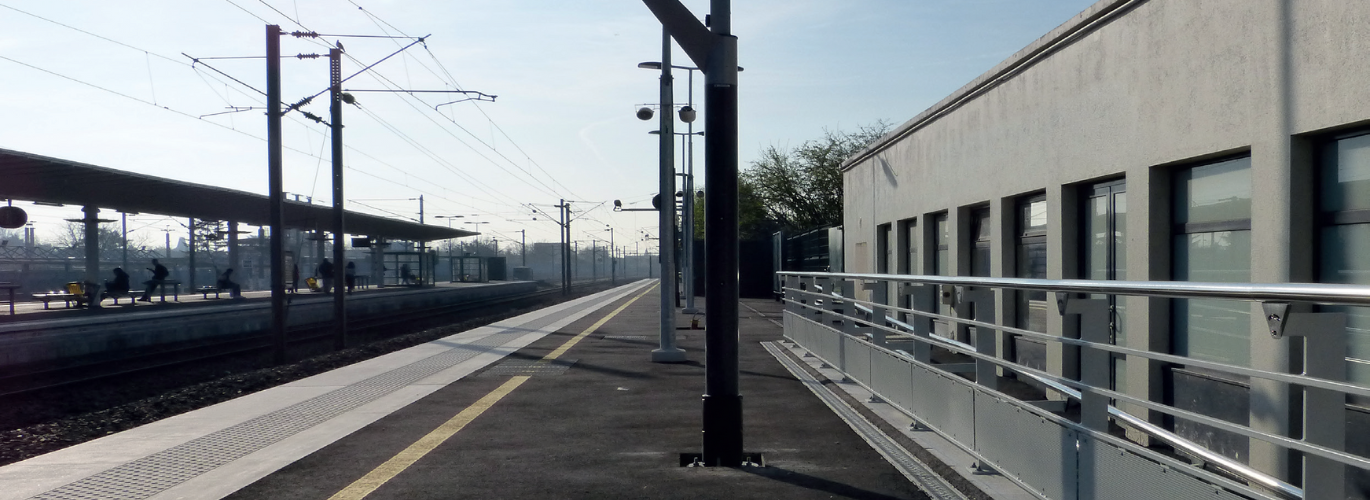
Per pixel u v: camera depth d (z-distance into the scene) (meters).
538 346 15.52
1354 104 4.95
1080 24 8.07
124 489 5.53
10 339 16.89
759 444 6.80
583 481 5.67
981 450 5.55
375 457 6.41
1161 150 6.86
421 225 43.75
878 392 8.18
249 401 9.18
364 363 12.84
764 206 46.22
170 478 5.81
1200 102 6.37
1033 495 4.76
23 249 59.44
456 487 5.54
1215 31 6.20
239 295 36.22
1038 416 4.71
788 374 11.01
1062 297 4.39
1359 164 5.20
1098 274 8.29
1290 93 5.47
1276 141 5.61
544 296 58.25
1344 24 5.02
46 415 11.81
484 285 65.88
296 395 9.60
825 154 44.50
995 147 10.40
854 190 19.09
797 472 5.87
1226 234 6.39
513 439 7.06
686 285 30.39
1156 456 3.59
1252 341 5.82
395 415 8.23
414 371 11.76
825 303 11.88
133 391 14.04
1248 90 5.86
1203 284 3.31
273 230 17.81
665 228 13.16
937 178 12.77
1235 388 6.17
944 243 12.99
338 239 19.81
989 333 5.84
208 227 41.44
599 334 18.42
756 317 23.94
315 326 28.92
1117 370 8.05
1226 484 3.20
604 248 147.62
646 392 9.66
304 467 6.11
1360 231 5.21
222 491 5.47
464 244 129.38
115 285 29.61
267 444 6.91
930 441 6.66
